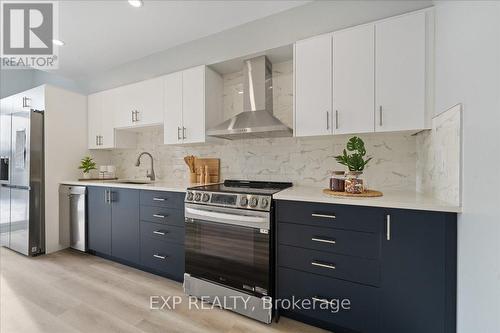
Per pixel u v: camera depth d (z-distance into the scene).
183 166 2.92
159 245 2.17
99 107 3.11
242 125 2.02
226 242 1.74
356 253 1.36
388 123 1.55
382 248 1.30
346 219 1.38
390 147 1.86
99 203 2.60
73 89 3.66
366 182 1.92
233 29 2.25
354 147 1.57
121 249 2.43
